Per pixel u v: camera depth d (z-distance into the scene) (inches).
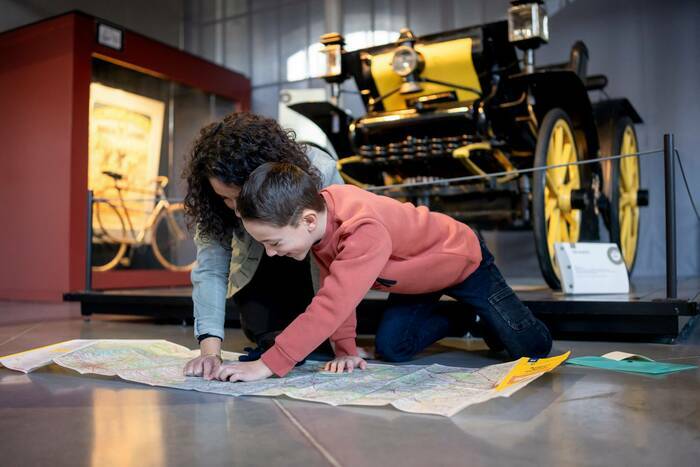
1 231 191.8
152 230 215.5
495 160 113.0
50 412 39.7
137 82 209.0
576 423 36.0
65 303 166.1
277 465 28.9
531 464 28.8
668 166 71.0
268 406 40.6
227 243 54.4
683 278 157.8
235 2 259.3
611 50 196.2
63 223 179.0
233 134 46.1
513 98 115.6
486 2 213.0
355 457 30.0
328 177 56.9
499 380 46.0
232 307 91.9
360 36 231.9
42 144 184.2
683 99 187.3
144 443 32.8
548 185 102.9
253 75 255.4
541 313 73.7
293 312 60.5
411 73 108.5
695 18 186.2
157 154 217.6
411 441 32.5
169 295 100.2
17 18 205.9
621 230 144.9
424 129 110.8
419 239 53.3
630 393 43.9
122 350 62.1
